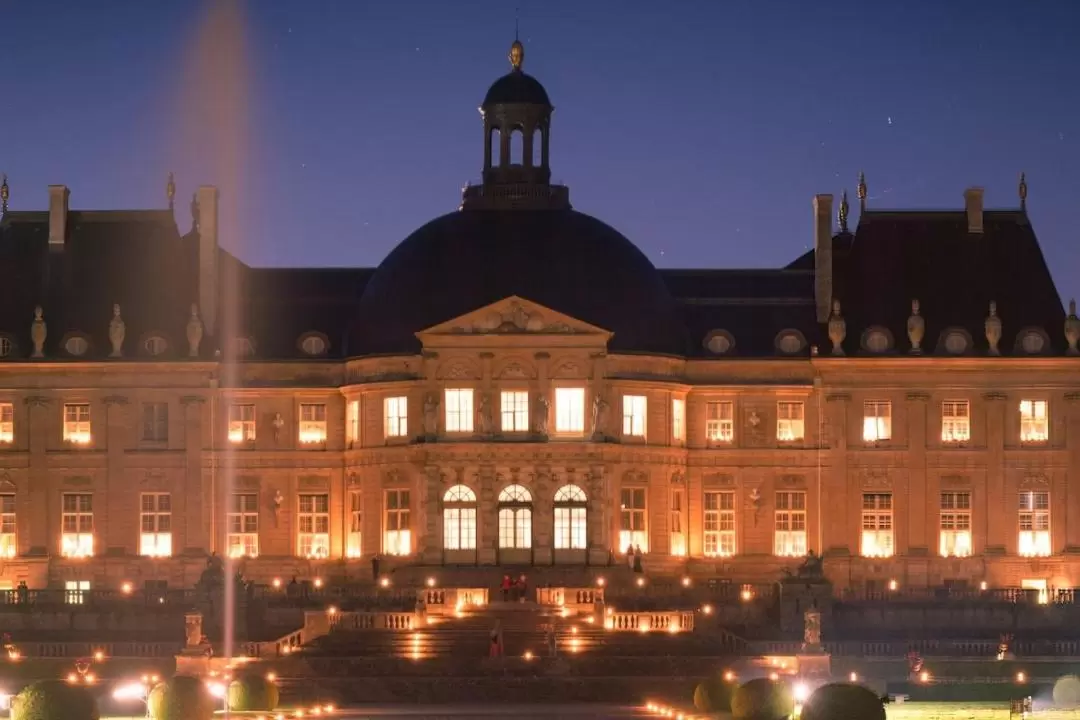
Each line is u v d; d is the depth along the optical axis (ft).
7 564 615.98
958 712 439.22
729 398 622.95
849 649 515.09
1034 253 637.30
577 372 600.80
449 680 470.80
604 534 598.75
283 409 624.18
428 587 577.02
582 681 471.62
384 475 609.42
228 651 499.10
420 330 603.26
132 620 532.73
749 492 620.49
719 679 435.53
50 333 623.36
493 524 598.75
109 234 636.89
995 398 620.90
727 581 601.62
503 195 623.36
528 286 606.14
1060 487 620.90
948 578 618.03
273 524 622.13
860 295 631.97
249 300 632.79
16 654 502.38
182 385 620.90
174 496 620.08
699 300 632.79
